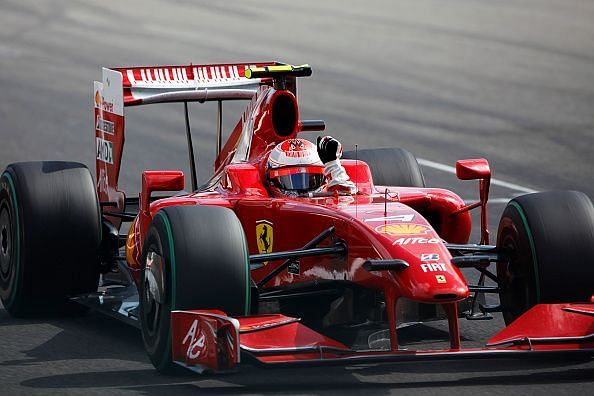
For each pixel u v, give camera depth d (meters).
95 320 33.97
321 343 25.75
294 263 30.59
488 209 49.78
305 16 111.81
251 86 38.19
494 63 91.06
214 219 27.53
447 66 89.81
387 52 95.19
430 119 72.12
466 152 62.97
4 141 64.06
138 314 31.28
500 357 25.73
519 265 29.38
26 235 33.16
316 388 26.30
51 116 71.31
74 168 34.19
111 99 35.81
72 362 29.02
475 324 32.69
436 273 26.05
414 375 27.38
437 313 28.33
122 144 35.12
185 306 26.86
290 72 33.38
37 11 112.44
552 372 27.52
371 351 25.80
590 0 121.12
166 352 27.19
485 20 109.75
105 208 37.94
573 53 95.00
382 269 26.06
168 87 37.22
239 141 34.41
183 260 26.94
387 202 29.95
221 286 27.02
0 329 32.81
